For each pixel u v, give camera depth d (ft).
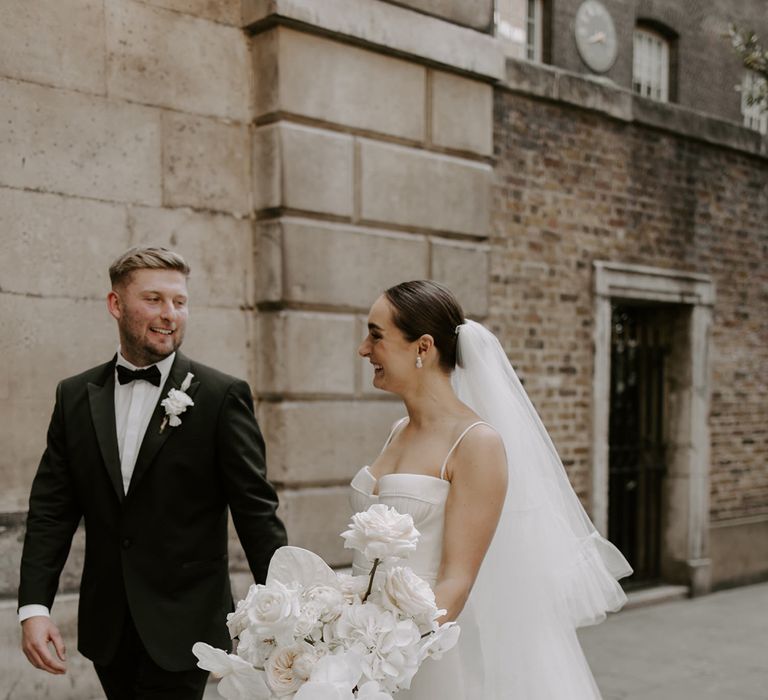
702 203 23.12
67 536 8.34
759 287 24.91
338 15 14.87
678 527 22.94
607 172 20.74
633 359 22.97
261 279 14.78
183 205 14.06
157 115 13.73
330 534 15.21
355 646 5.13
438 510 6.56
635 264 21.43
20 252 12.49
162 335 8.07
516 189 18.83
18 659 12.40
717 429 23.66
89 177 13.07
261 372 14.89
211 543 8.32
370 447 15.75
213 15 14.33
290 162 14.57
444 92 16.84
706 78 24.16
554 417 19.58
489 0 17.53
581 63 20.80
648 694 14.74
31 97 12.53
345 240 15.35
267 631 5.08
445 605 6.04
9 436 12.46
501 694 7.17
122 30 13.35
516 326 18.83
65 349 12.90
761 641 18.25
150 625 7.88
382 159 15.87
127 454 8.21
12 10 12.35
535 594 7.38
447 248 16.92
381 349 6.98
